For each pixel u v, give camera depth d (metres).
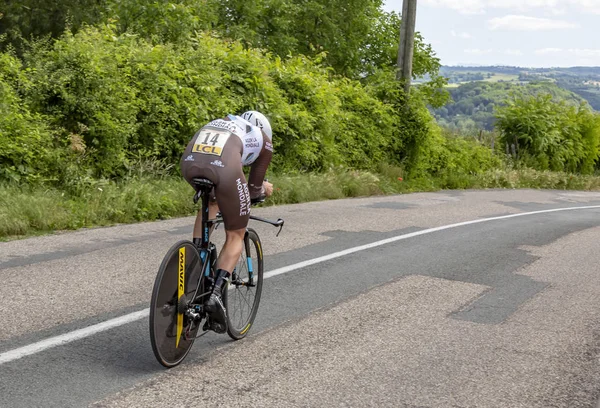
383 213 12.21
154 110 11.60
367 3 22.69
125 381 3.92
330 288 6.45
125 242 7.96
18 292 5.59
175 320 4.16
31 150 9.84
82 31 11.76
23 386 3.75
